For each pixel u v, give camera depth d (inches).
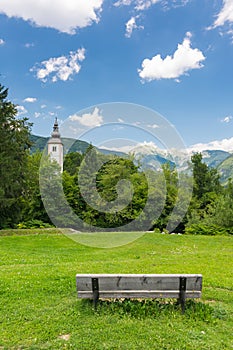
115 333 149.0
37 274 260.2
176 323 160.1
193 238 591.8
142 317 165.8
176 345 138.6
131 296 174.1
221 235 690.2
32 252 443.8
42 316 170.7
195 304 181.0
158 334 147.9
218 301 206.8
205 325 160.7
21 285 224.8
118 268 305.6
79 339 143.8
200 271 298.5
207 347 138.2
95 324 158.4
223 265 336.8
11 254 417.4
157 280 174.2
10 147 820.6
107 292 175.8
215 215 786.2
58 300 197.2
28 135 927.7
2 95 825.5
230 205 738.8
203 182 1352.1
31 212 918.4
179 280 173.6
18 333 151.9
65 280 239.6
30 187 917.2
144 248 481.4
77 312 172.9
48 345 139.6
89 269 293.7
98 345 138.6
